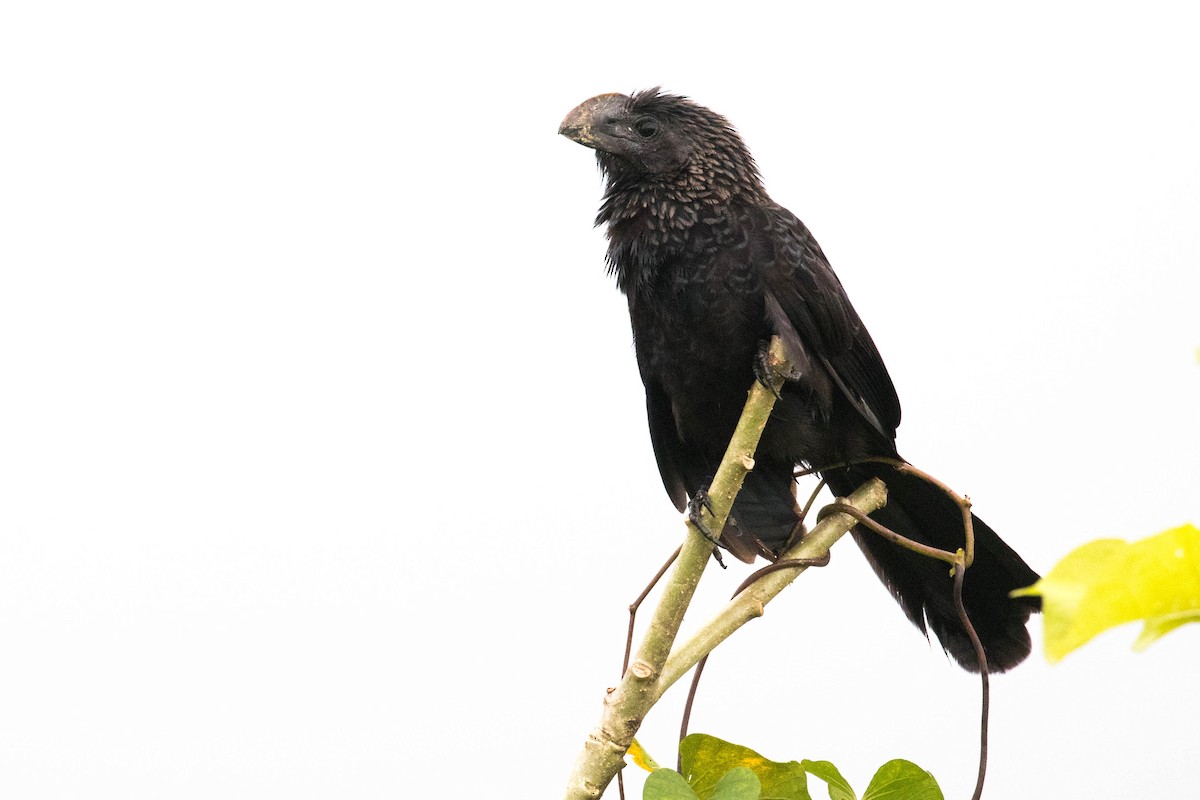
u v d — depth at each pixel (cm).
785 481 934
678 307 928
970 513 701
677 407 960
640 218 962
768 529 917
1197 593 293
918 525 899
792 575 635
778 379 873
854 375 912
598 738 579
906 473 889
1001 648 852
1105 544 300
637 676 581
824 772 589
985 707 598
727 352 916
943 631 877
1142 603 295
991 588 858
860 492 737
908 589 898
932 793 576
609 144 964
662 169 955
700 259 922
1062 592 299
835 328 903
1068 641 296
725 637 617
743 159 972
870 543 914
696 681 622
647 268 945
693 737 589
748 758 591
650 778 561
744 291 907
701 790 595
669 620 584
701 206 937
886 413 934
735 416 942
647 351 968
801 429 900
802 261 907
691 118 965
